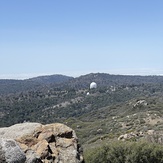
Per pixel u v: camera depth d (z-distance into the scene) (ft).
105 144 90.53
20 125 30.71
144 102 375.66
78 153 30.17
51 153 28.40
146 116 275.18
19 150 22.40
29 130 29.91
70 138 30.96
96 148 90.07
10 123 495.41
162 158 88.84
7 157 21.66
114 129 256.52
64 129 31.17
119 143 90.99
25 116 536.83
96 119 401.49
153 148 89.51
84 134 270.26
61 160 28.45
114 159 88.22
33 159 24.45
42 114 558.15
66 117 541.75
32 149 27.91
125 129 240.73
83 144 173.37
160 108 334.24
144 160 88.79
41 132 30.01
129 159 87.81
